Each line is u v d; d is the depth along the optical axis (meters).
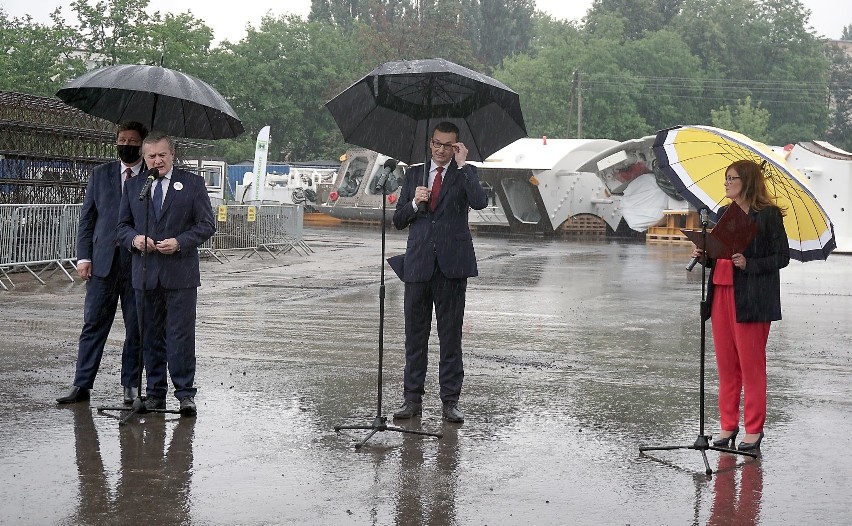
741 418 7.53
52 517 5.01
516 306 14.43
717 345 6.71
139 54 52.19
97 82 7.03
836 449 6.66
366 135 7.33
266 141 28.48
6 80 49.69
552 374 9.17
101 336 7.55
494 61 103.81
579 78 66.88
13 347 9.97
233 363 9.36
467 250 7.22
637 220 34.34
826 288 18.17
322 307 13.85
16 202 19.14
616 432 7.02
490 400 7.99
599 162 35.56
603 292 16.64
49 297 14.27
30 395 7.79
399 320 12.61
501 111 7.11
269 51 67.19
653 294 16.42
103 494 5.39
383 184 7.04
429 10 80.75
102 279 7.41
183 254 7.20
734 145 6.72
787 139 88.19
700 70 85.75
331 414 7.38
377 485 5.66
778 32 92.19
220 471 5.87
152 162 7.08
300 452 6.32
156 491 5.46
